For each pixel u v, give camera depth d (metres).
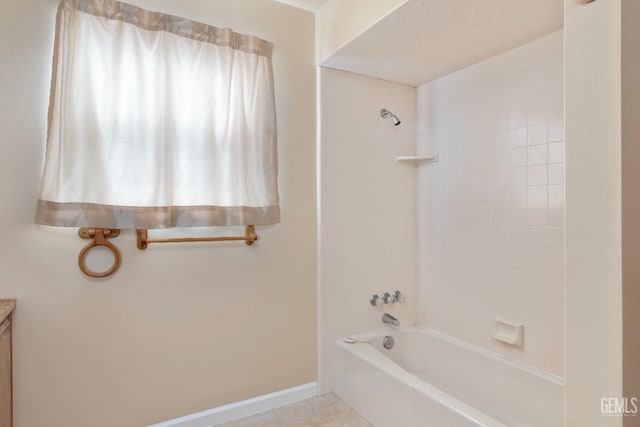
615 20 0.89
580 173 0.96
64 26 1.50
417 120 2.60
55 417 1.57
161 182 1.67
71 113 1.51
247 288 2.01
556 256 1.80
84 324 1.62
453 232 2.34
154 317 1.77
